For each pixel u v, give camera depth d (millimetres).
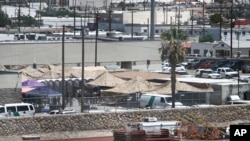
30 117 146625
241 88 196875
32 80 190750
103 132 149750
